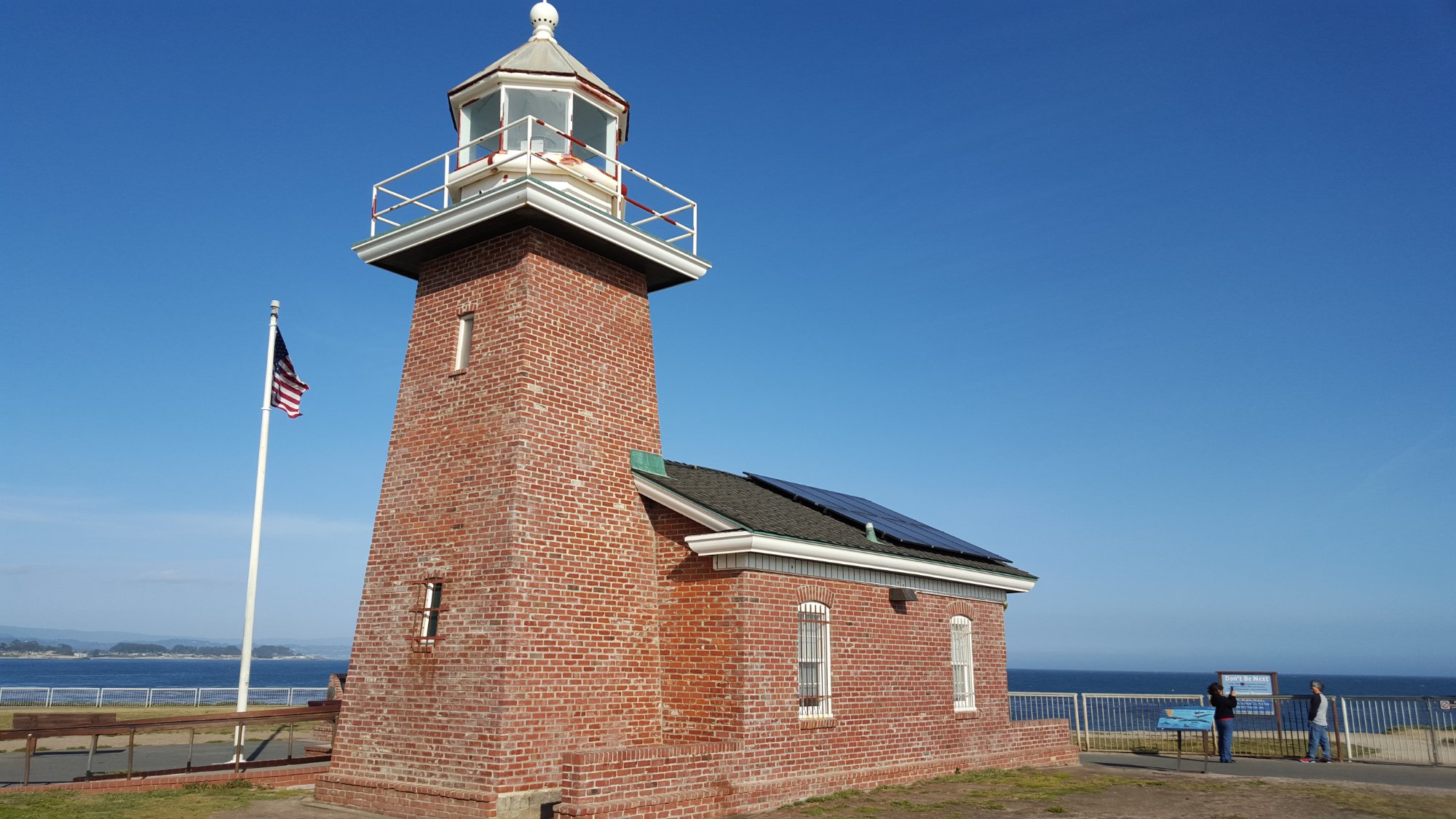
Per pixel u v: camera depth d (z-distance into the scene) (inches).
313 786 683.4
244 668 788.0
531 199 585.9
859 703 688.4
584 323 642.8
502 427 586.9
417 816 551.2
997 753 823.7
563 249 637.3
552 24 724.7
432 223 634.2
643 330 694.5
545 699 554.9
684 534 641.0
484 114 729.6
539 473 583.5
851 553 674.8
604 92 694.5
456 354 637.9
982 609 852.6
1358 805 603.5
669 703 627.8
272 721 710.5
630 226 652.7
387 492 642.2
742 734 587.8
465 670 556.4
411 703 578.9
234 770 690.2
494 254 631.2
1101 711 1163.9
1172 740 1042.7
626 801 506.0
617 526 630.5
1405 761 862.5
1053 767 843.4
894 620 738.8
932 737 755.4
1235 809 594.2
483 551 571.5
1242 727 987.3
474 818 519.8
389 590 617.6
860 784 672.4
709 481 735.7
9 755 876.0
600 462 631.8
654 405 692.7
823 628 670.5
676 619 635.5
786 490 815.1
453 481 605.0
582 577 596.4
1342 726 938.1
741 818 566.6
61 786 621.9
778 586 633.0
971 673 821.9
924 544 804.0
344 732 610.9
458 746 546.3
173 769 726.5
